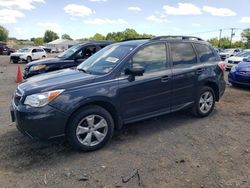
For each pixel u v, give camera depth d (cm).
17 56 2742
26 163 431
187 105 605
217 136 542
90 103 465
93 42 1067
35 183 378
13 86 1112
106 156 454
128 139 522
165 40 575
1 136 532
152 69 539
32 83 473
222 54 2892
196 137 535
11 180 385
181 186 370
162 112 559
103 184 375
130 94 503
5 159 442
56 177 392
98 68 519
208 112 658
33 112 423
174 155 457
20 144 496
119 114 495
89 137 464
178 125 599
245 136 544
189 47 617
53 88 438
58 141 507
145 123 609
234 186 371
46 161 437
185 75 584
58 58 1050
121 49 544
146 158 447
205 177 391
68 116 438
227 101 830
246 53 1839
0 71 1789
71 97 441
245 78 1020
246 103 809
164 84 549
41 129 426
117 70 495
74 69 565
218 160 441
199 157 451
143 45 536
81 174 399
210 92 652
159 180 384
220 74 667
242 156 455
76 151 470
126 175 396
